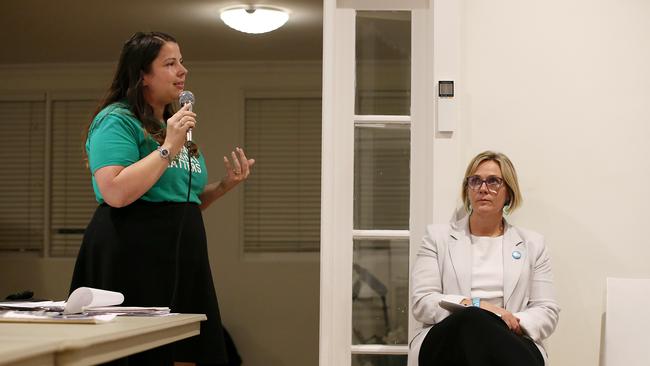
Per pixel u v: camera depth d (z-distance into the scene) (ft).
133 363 8.47
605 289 11.26
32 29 20.45
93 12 18.99
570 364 11.27
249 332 23.34
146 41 9.34
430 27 11.78
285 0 17.99
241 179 10.39
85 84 24.41
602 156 11.43
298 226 23.81
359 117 11.91
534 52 11.53
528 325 9.51
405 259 11.88
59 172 24.52
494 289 10.23
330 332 11.74
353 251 11.87
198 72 24.09
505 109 11.50
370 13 12.00
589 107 11.48
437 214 11.37
